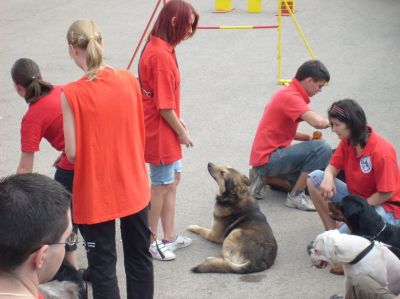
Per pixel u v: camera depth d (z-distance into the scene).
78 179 4.27
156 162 5.68
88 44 4.16
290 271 5.76
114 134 4.26
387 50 13.48
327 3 18.62
